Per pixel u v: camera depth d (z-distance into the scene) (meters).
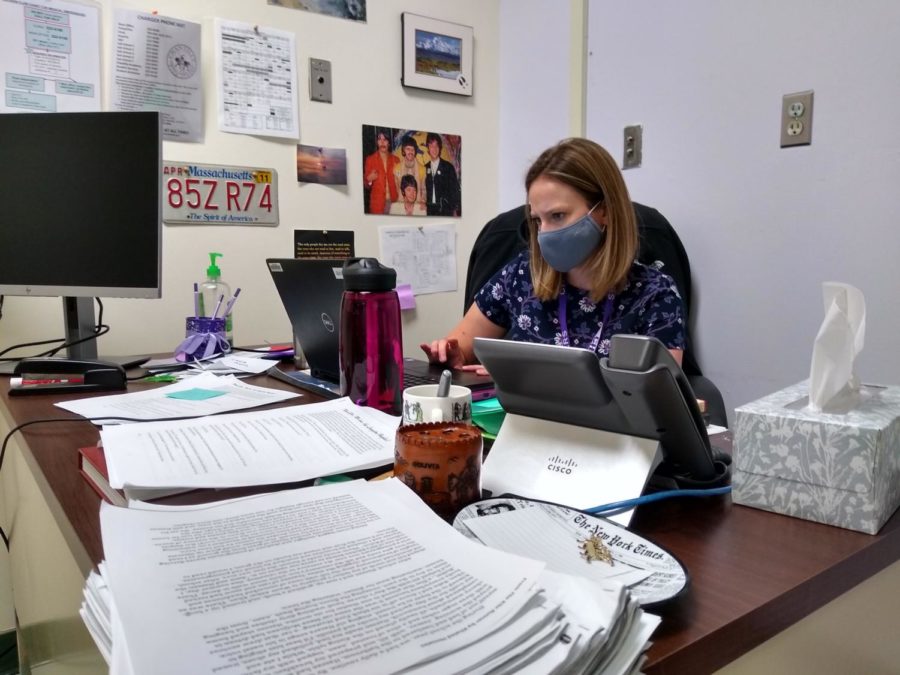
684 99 1.85
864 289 1.52
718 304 1.82
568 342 1.49
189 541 0.46
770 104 1.66
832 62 1.53
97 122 1.31
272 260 1.32
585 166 1.37
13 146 1.33
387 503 0.55
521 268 1.68
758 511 0.63
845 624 0.54
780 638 0.48
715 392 1.36
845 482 0.58
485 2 2.43
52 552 0.79
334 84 2.10
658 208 1.96
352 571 0.42
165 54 1.81
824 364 0.63
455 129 2.40
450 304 2.44
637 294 1.47
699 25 1.80
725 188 1.78
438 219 2.39
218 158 1.91
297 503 0.54
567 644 0.35
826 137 1.56
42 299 1.71
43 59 1.66
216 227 1.92
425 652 0.33
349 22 2.12
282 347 1.77
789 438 0.61
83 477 0.70
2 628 1.69
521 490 0.67
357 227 2.18
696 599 0.46
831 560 0.52
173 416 0.97
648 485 0.70
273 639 0.34
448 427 0.64
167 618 0.36
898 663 0.61
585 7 2.12
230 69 1.91
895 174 1.45
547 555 0.49
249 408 1.04
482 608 0.38
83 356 1.47
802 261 1.63
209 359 1.53
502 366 0.70
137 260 1.31
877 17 1.45
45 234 1.34
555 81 2.27
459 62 2.38
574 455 0.68
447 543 0.47
